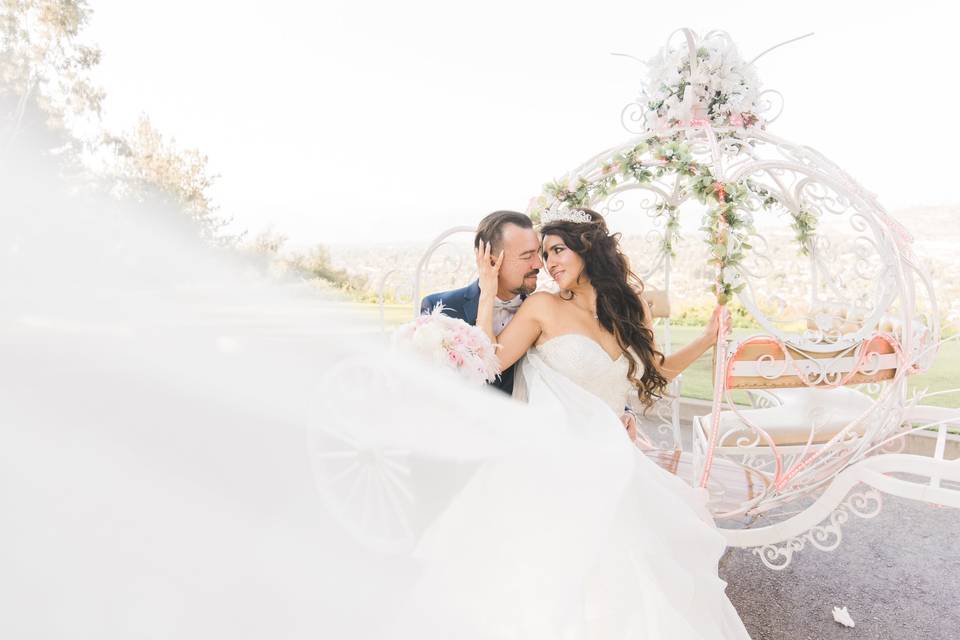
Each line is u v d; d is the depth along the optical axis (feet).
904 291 8.36
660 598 5.98
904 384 9.02
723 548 6.79
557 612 5.66
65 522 8.69
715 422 8.29
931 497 7.47
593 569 5.99
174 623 6.52
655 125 9.81
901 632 8.36
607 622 5.76
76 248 18.21
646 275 13.20
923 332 9.01
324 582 7.27
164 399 14.35
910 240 9.13
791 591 9.47
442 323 7.66
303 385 15.28
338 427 9.52
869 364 8.38
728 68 9.30
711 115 9.51
